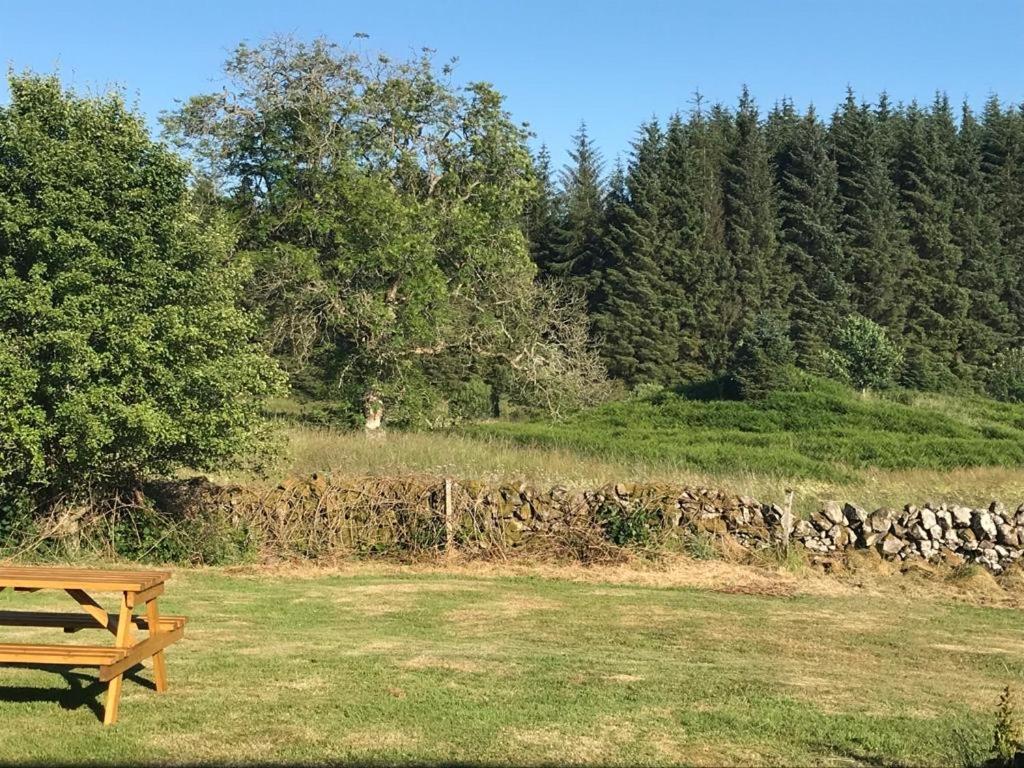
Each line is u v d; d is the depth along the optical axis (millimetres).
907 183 64500
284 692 6648
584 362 35500
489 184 32656
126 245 12359
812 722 6387
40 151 11930
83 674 6941
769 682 7586
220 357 13297
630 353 56438
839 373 45281
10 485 12883
